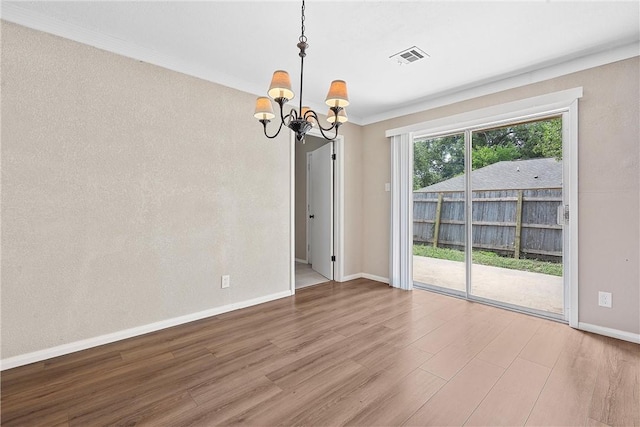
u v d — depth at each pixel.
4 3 1.94
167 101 2.68
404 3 1.95
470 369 2.01
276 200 3.51
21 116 2.03
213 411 1.60
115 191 2.41
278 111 3.52
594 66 2.56
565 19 2.11
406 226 3.93
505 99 3.09
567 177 2.83
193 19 2.13
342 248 4.34
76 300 2.26
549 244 2.99
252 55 2.65
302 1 1.92
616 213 2.47
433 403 1.66
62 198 2.19
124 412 1.59
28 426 1.49
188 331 2.63
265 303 3.38
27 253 2.07
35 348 2.10
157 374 1.95
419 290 3.91
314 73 2.99
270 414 1.58
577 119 2.63
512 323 2.80
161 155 2.65
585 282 2.62
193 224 2.85
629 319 2.42
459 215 3.66
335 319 2.91
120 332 2.45
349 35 2.32
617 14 2.04
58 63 2.16
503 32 2.26
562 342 2.40
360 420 1.53
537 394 1.74
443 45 2.46
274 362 2.10
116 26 2.22
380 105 3.95
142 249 2.56
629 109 2.40
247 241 3.25
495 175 3.35
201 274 2.91
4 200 1.99
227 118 3.07
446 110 3.56
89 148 2.29
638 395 1.72
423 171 4.04
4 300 2.00
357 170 4.52
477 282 3.50
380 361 2.12
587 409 1.61
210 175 2.96
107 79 2.37
